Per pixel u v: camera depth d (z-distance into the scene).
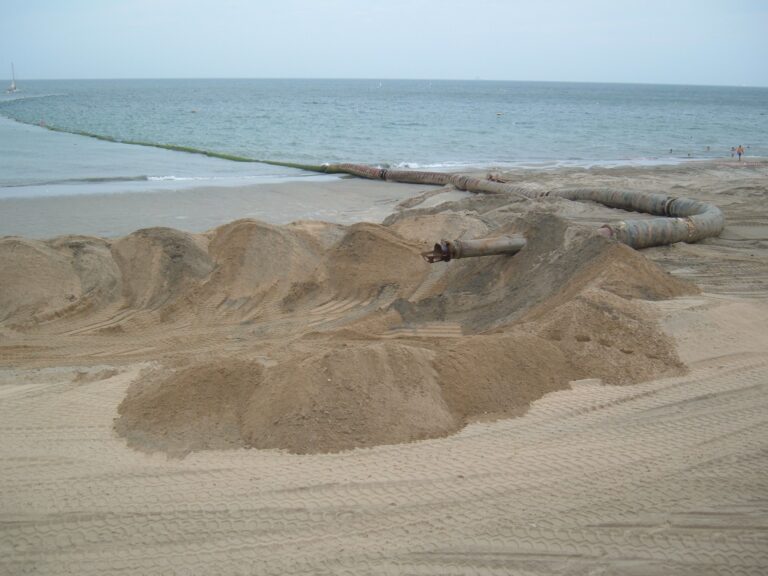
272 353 7.83
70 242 11.43
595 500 4.92
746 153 36.38
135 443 5.65
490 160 31.88
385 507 4.81
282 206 18.47
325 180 24.02
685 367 7.16
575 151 36.53
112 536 4.50
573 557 4.34
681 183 22.09
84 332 9.26
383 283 10.65
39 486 5.03
